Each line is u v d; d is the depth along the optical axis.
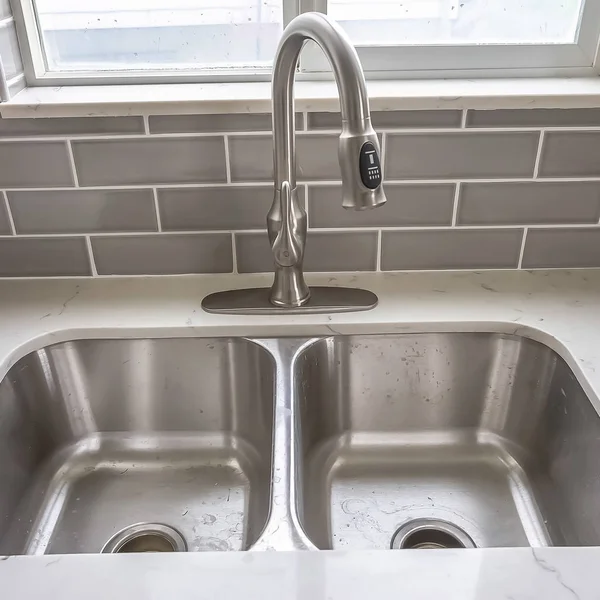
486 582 0.54
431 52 0.97
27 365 0.87
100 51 1.00
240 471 0.92
